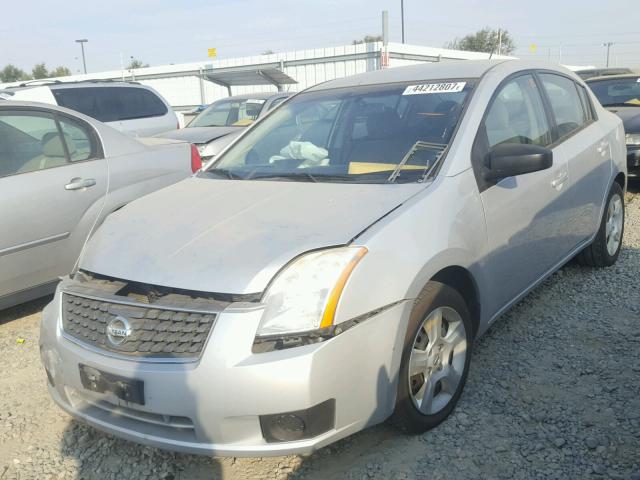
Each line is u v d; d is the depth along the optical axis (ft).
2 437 10.27
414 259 8.56
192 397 7.55
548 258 12.80
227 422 7.56
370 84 13.07
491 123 11.19
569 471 8.41
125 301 8.31
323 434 7.75
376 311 8.07
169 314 7.93
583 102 15.46
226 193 10.53
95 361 8.21
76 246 15.44
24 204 14.29
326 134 12.03
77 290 8.98
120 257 8.86
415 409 9.05
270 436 7.64
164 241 8.89
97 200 15.81
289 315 7.63
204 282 7.90
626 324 12.94
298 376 7.38
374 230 8.41
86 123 16.42
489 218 10.32
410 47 92.99
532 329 12.99
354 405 7.91
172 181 17.88
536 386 10.67
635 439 8.99
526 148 10.27
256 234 8.53
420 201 9.20
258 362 7.41
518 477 8.36
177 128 36.14
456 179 9.87
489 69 12.27
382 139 11.13
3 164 14.38
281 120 13.23
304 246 8.07
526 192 11.47
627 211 22.97
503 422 9.65
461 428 9.55
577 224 14.08
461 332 9.82
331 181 10.49
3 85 58.54
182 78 113.09
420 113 11.37
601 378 10.80
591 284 15.37
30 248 14.47
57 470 9.34
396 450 9.11
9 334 14.73
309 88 14.39
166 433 8.04
